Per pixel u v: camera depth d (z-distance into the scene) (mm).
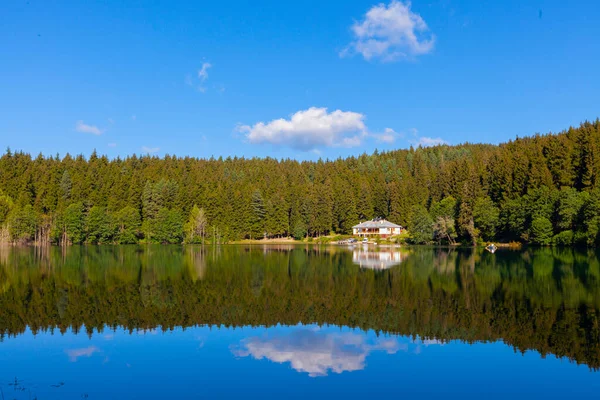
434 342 20016
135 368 16672
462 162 141250
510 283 37094
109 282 39250
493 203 106812
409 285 36688
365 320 24281
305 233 146625
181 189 136375
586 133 103000
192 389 14742
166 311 26781
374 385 15125
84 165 148875
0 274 45125
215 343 19922
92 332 21844
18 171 135000
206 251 88312
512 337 20703
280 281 39844
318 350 18875
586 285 35594
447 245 108562
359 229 144375
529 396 14273
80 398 14070
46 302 29609
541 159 104312
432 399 14039
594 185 93250
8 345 19594
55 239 114062
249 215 138875
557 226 86562
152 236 123688
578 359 17641
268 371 16375
